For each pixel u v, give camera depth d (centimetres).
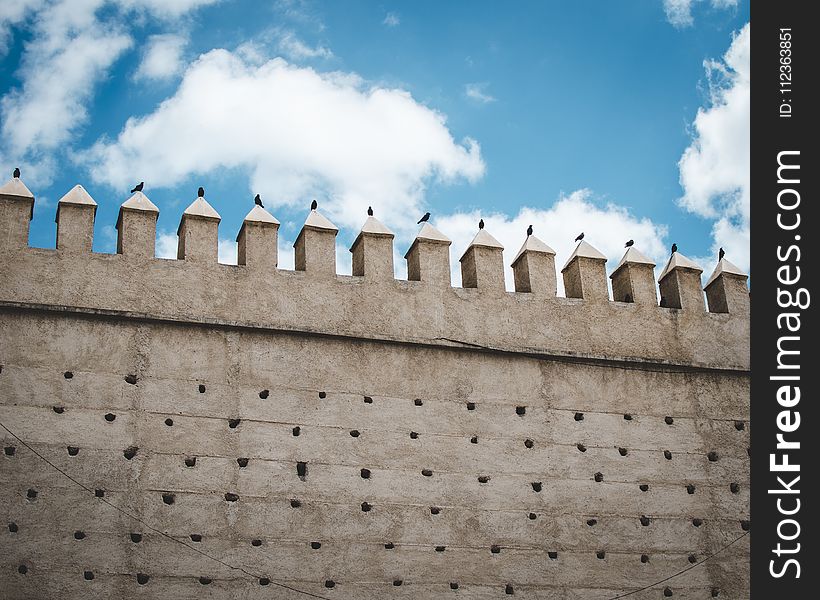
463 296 2494
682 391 2541
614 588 2333
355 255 2528
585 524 2367
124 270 2322
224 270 2373
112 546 2123
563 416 2448
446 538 2283
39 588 2070
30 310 2245
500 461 2372
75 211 2345
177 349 2289
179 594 2122
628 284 2620
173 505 2175
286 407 2300
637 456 2453
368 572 2223
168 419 2233
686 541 2405
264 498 2222
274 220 2450
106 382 2230
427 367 2412
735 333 2627
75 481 2148
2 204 2308
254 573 2169
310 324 2375
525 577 2295
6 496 2111
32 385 2195
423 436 2350
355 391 2350
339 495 2261
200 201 2433
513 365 2466
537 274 2566
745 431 2536
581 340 2523
